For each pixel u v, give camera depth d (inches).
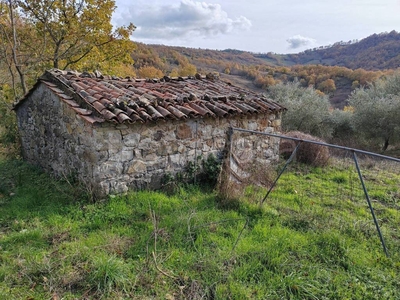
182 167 234.5
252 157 288.0
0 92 496.7
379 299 115.6
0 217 174.2
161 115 202.2
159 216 171.5
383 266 138.9
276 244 146.9
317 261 139.6
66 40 579.8
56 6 560.7
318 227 171.8
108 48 635.5
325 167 327.6
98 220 166.7
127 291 112.9
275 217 183.3
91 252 134.4
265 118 296.8
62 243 144.3
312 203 214.4
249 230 165.2
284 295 114.8
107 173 194.5
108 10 618.2
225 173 218.2
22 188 227.0
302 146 336.8
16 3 508.7
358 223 177.8
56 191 212.7
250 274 125.5
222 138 257.8
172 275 122.9
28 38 560.4
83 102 201.9
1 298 104.7
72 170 225.8
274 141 313.3
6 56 449.4
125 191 204.2
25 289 111.7
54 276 118.3
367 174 305.6
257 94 317.7
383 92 671.1
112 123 186.9
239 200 198.4
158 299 110.3
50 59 537.0
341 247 147.2
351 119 642.8
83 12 593.3
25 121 303.7
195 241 149.7
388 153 559.5
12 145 354.3
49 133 255.9
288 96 722.8
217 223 168.7
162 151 220.1
